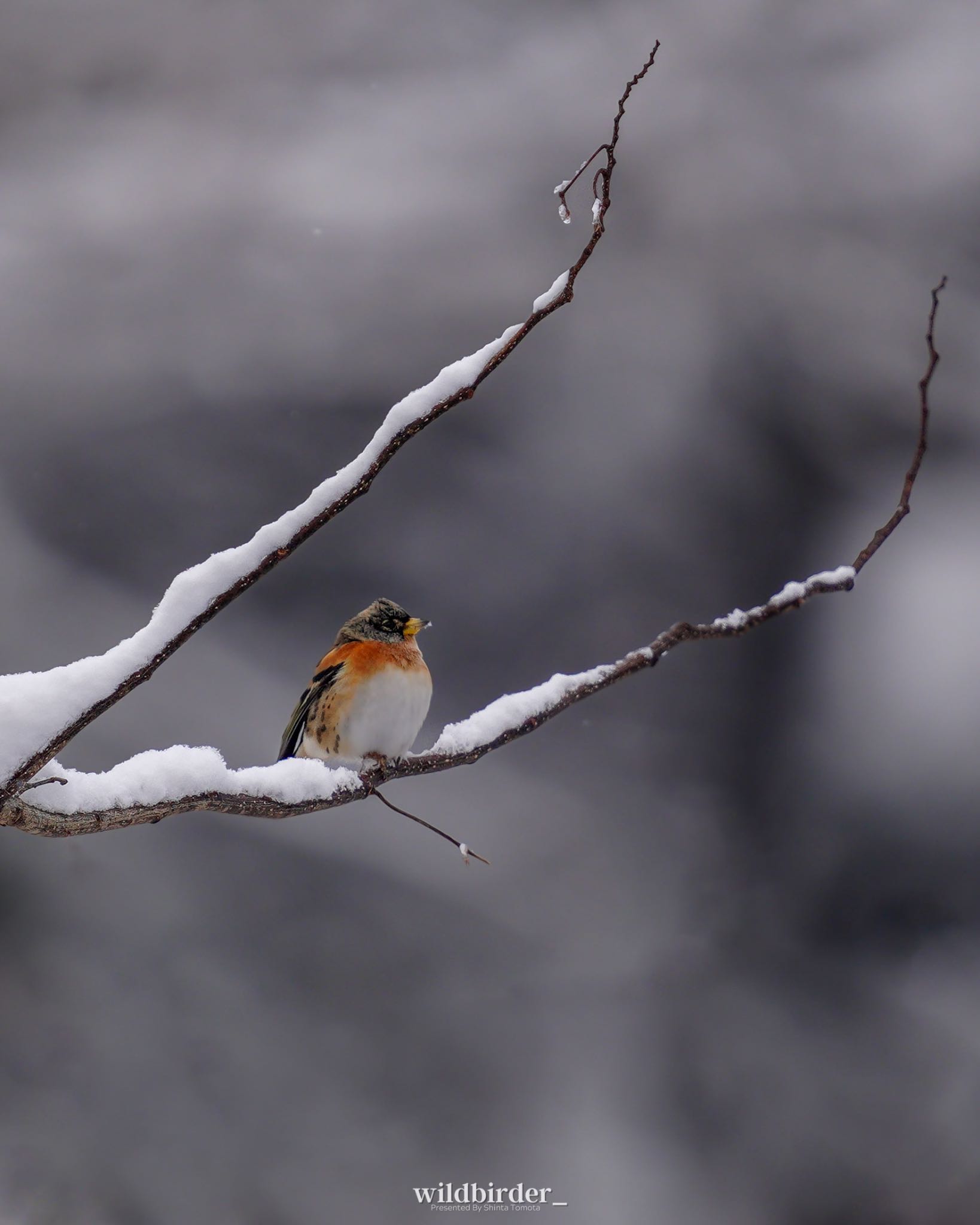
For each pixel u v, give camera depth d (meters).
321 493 2.61
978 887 15.21
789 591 3.18
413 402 2.62
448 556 17.17
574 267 2.72
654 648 3.48
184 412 17.95
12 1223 10.24
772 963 14.88
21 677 2.46
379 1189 11.47
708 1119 12.95
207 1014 12.62
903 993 14.51
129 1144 11.21
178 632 2.51
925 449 3.20
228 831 14.03
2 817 2.52
